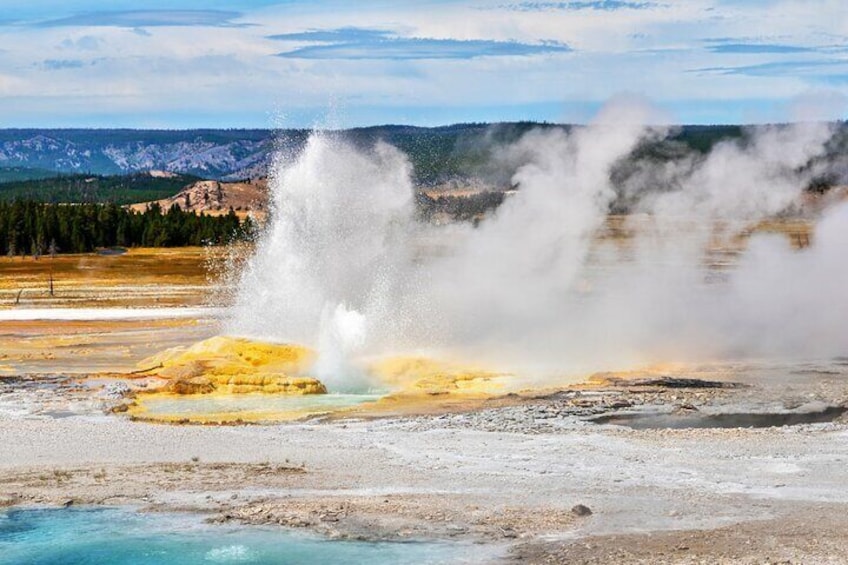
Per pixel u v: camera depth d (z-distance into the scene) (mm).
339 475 29125
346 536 23891
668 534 23656
